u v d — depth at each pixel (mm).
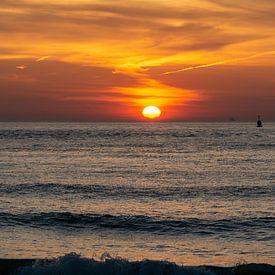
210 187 57844
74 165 85250
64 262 19609
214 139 176125
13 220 37281
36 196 50469
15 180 63375
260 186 58406
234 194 52750
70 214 39062
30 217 38188
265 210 43125
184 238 32969
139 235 34062
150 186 58656
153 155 107438
